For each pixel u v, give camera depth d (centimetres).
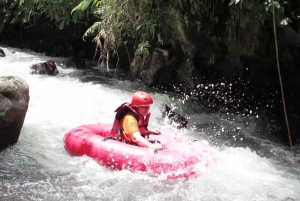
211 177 436
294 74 667
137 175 429
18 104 490
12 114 480
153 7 738
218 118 683
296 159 525
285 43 627
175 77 834
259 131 631
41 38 1238
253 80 720
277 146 573
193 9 694
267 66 680
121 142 461
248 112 704
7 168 445
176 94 815
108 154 449
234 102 736
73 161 471
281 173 471
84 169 451
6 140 489
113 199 391
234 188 420
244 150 543
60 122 605
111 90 820
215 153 475
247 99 721
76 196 394
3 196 385
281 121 642
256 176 454
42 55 1180
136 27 795
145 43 816
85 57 1200
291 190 423
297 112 648
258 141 590
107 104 713
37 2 1020
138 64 899
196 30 718
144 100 461
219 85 762
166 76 845
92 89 816
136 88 855
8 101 479
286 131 615
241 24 637
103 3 761
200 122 661
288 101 674
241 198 401
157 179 424
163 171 425
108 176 434
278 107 676
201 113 705
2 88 481
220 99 756
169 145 475
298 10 555
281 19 556
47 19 1193
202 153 461
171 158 433
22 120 502
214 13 685
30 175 433
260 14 549
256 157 519
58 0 920
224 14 679
